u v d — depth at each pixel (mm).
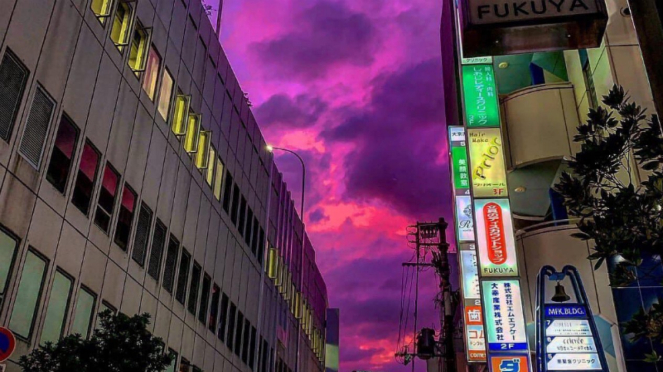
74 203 18641
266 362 40719
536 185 23922
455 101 32375
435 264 32969
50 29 17734
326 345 63688
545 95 23062
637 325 6816
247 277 37312
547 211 25547
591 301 18781
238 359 34562
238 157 36625
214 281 31297
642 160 7598
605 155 7793
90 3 20109
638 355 17531
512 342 18328
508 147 22953
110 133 21047
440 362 37625
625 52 19969
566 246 19984
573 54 23000
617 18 20625
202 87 30688
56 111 17844
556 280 17891
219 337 31609
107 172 20797
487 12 6906
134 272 22297
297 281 51312
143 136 23672
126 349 12875
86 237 19172
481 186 20578
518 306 18719
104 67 20781
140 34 23922
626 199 7281
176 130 27094
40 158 16984
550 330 16156
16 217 15781
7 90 15781
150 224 23906
